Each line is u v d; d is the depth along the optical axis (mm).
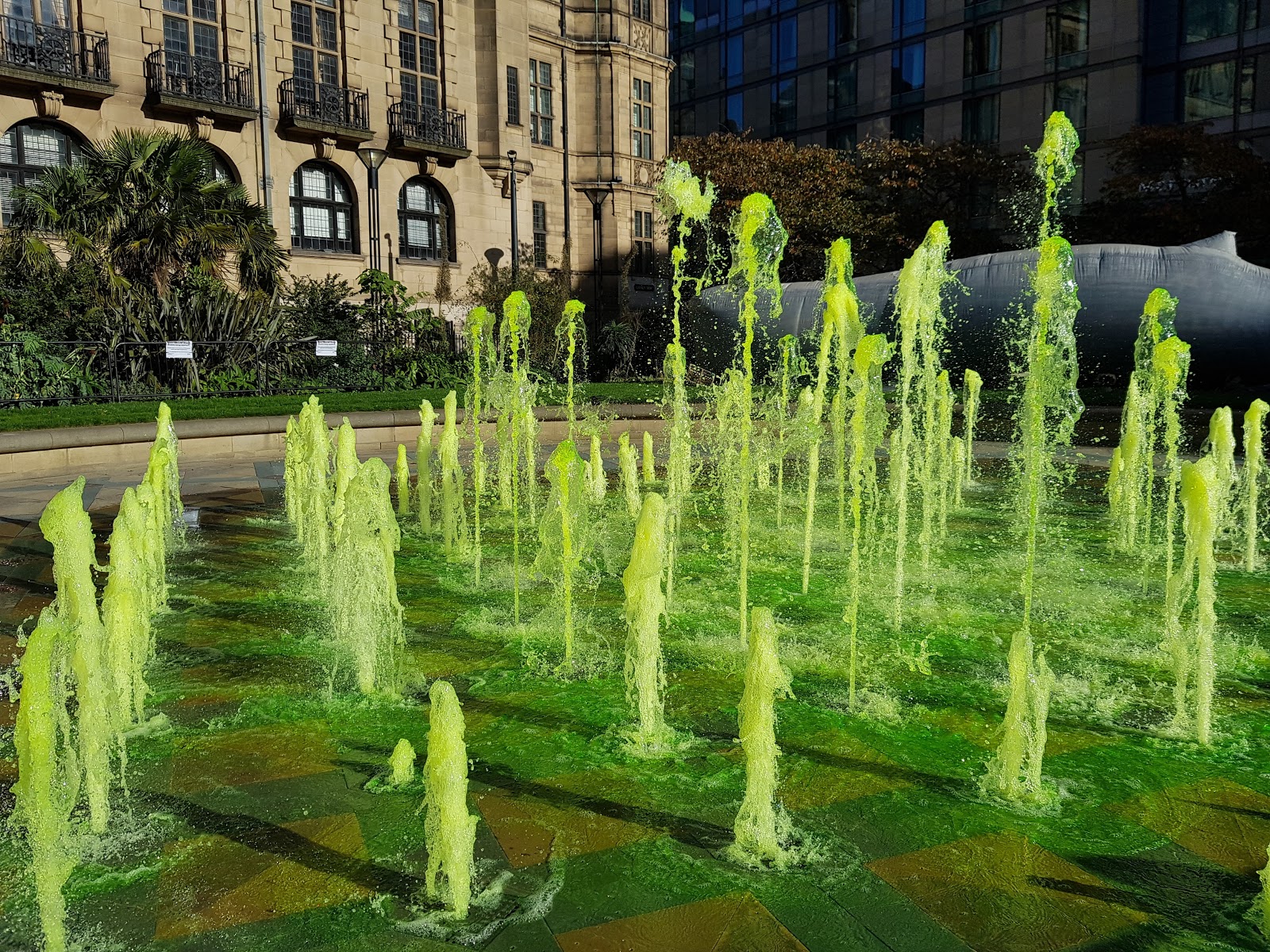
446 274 25938
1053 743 3332
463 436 10500
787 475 10383
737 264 4805
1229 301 15570
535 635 4613
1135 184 25703
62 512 2926
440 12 27234
